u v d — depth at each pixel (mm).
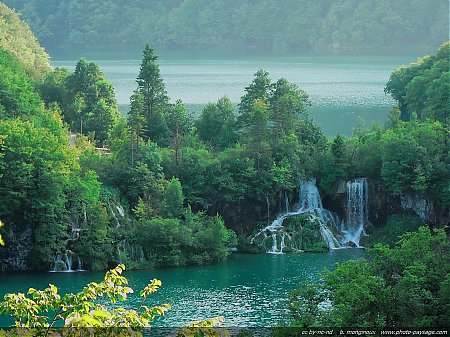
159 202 180625
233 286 151125
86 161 185125
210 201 189000
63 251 167250
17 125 174875
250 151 193875
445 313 94188
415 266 98250
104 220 169500
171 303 139000
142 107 195750
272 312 132750
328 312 94938
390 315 94562
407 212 190000
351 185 193500
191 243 170750
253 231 187625
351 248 185625
